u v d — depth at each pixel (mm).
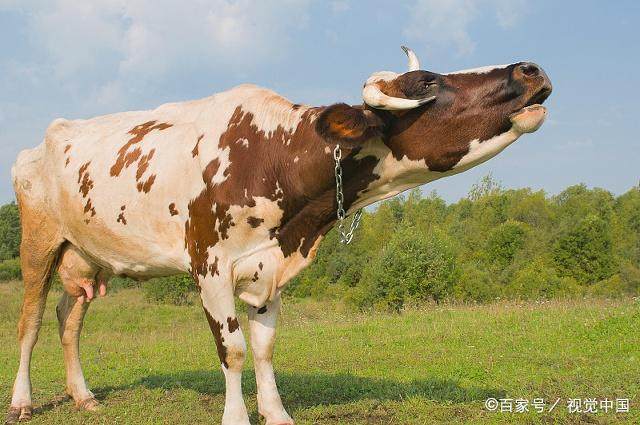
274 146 5027
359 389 6805
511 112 4285
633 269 34219
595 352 8656
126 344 12922
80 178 6008
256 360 5566
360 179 4895
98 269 6668
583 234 35688
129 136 5891
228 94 5496
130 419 5883
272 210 5020
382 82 4543
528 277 30641
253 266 5133
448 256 27344
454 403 6117
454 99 4375
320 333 12555
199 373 8203
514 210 58000
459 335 10703
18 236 54656
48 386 7680
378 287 26703
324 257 44562
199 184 5156
